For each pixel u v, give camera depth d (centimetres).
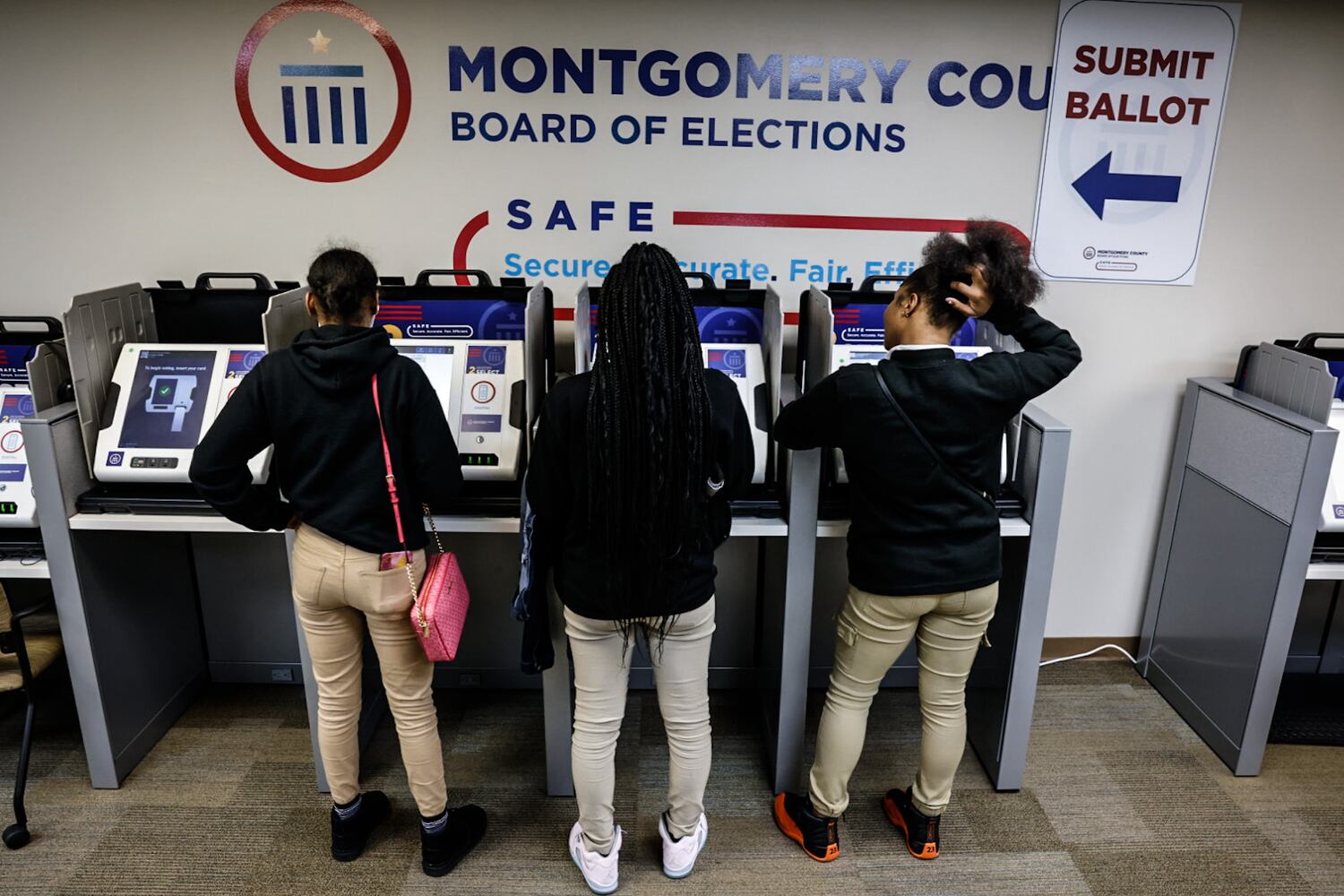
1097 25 218
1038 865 190
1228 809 207
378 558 159
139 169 222
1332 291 242
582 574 152
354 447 152
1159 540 257
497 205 227
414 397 155
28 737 190
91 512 191
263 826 198
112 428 194
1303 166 231
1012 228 233
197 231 227
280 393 148
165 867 185
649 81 218
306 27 213
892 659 177
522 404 195
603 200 227
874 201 229
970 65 220
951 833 199
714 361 200
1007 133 225
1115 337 243
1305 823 203
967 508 162
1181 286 239
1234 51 221
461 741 230
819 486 190
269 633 248
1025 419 195
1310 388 205
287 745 227
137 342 209
